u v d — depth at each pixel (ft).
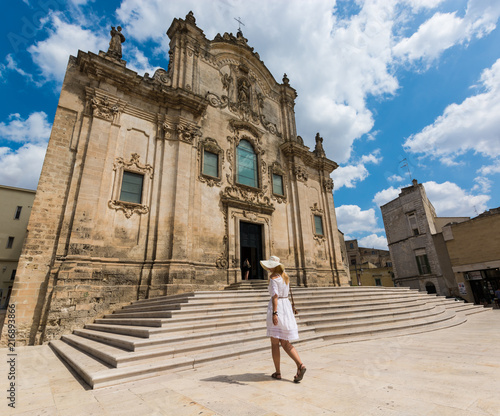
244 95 68.28
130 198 43.39
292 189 68.49
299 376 12.87
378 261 174.29
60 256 34.73
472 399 9.81
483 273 77.10
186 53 57.72
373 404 9.86
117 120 44.55
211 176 53.36
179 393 12.33
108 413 10.47
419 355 17.76
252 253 60.34
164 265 41.96
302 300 35.04
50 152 37.93
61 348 24.67
